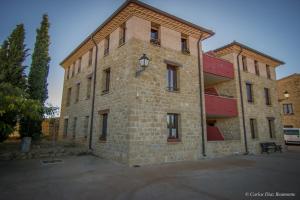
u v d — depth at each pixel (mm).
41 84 13953
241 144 14070
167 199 4852
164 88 10648
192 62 12359
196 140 11414
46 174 7188
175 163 9844
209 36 13227
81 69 15812
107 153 10531
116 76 10914
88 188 5633
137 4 9984
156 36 11492
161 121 10148
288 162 10617
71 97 17031
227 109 14008
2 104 7262
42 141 14109
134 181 6430
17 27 13219
